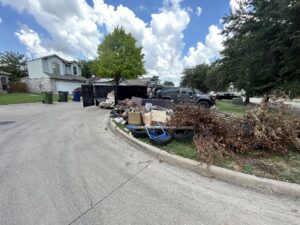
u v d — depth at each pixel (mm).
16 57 39656
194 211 2287
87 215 2232
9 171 3385
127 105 8914
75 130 6676
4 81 28219
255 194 2650
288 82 10844
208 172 3238
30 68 30344
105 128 7023
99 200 2520
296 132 3951
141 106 8133
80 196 2611
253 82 13984
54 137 5730
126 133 5664
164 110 6727
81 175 3232
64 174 3271
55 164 3699
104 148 4695
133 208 2352
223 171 3105
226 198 2553
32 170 3428
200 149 3758
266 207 2361
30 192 2715
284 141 3896
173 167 3561
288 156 3758
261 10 11938
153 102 8891
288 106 4301
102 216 2211
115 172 3350
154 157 4070
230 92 36406
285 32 9953
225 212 2266
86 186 2875
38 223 2102
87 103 14508
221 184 2934
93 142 5211
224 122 4441
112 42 24188
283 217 2178
